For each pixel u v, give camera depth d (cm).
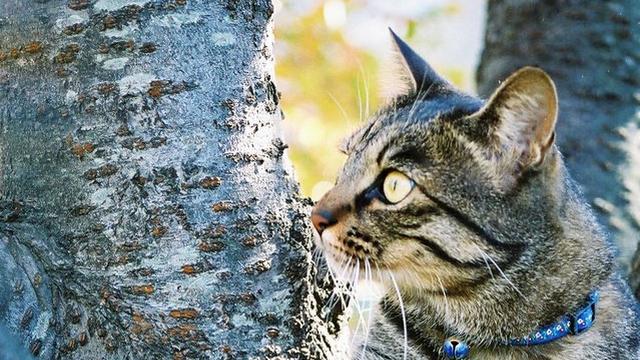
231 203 78
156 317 77
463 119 88
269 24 81
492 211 87
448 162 88
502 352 89
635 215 107
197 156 78
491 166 87
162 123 78
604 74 110
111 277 77
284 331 78
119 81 78
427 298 90
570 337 88
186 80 78
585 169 108
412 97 93
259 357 77
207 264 77
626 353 89
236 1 80
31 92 78
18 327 77
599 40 111
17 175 78
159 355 77
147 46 78
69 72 78
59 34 78
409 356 91
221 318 77
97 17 78
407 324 91
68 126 78
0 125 79
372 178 89
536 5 113
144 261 77
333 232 88
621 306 90
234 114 79
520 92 86
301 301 79
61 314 78
